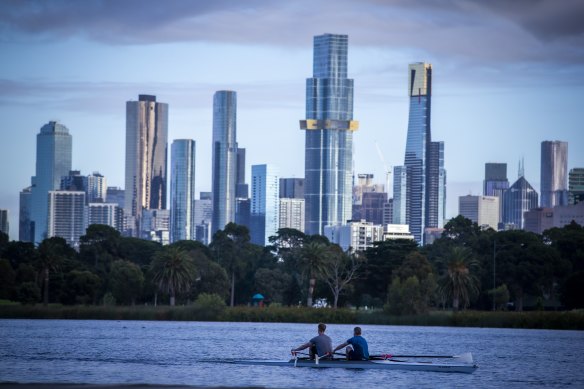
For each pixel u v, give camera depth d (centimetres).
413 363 15638
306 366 15725
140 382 14062
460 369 15625
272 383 14012
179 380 14350
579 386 14750
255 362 16525
